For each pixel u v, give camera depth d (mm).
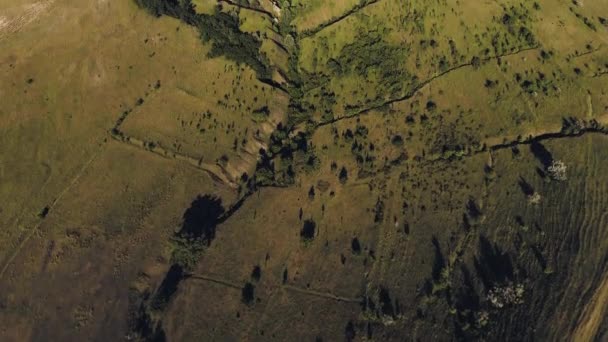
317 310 88688
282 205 101875
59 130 104188
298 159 107375
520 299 86688
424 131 109062
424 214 98875
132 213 98875
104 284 91438
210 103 111250
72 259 93500
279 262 94625
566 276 89875
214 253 95250
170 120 108688
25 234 95562
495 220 97250
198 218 99812
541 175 102875
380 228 97750
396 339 84438
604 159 105562
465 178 102812
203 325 86938
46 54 107562
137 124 107500
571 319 85438
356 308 88500
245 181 106188
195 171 104688
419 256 93562
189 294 90062
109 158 103812
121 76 110125
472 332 83750
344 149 108562
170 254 94750
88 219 97625
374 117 112000
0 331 86562
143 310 88812
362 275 92312
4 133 101500
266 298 90312
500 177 102875
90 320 87938
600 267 91312
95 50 109938
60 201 98938
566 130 108312
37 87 105250
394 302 88438
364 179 104125
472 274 90812
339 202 101812
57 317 88188
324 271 93250
